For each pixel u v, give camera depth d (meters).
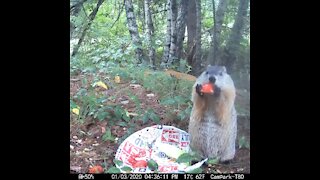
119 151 1.52
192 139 1.53
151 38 2.42
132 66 2.09
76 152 1.51
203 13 2.16
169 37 2.28
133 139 1.55
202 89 1.45
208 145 1.51
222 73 1.47
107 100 1.77
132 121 1.67
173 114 1.68
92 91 1.82
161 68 2.16
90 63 2.09
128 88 1.86
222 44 1.76
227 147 1.50
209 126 1.50
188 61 2.10
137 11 2.53
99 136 1.60
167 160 1.50
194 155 1.50
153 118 1.65
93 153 1.52
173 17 2.27
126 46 2.34
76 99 1.75
